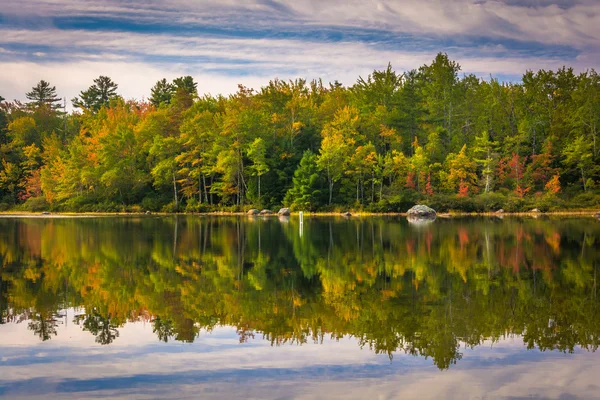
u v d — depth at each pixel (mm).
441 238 43438
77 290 23484
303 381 13000
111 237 46531
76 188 106750
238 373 13578
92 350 15414
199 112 102875
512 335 16578
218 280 25656
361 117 99312
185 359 14633
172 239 44500
